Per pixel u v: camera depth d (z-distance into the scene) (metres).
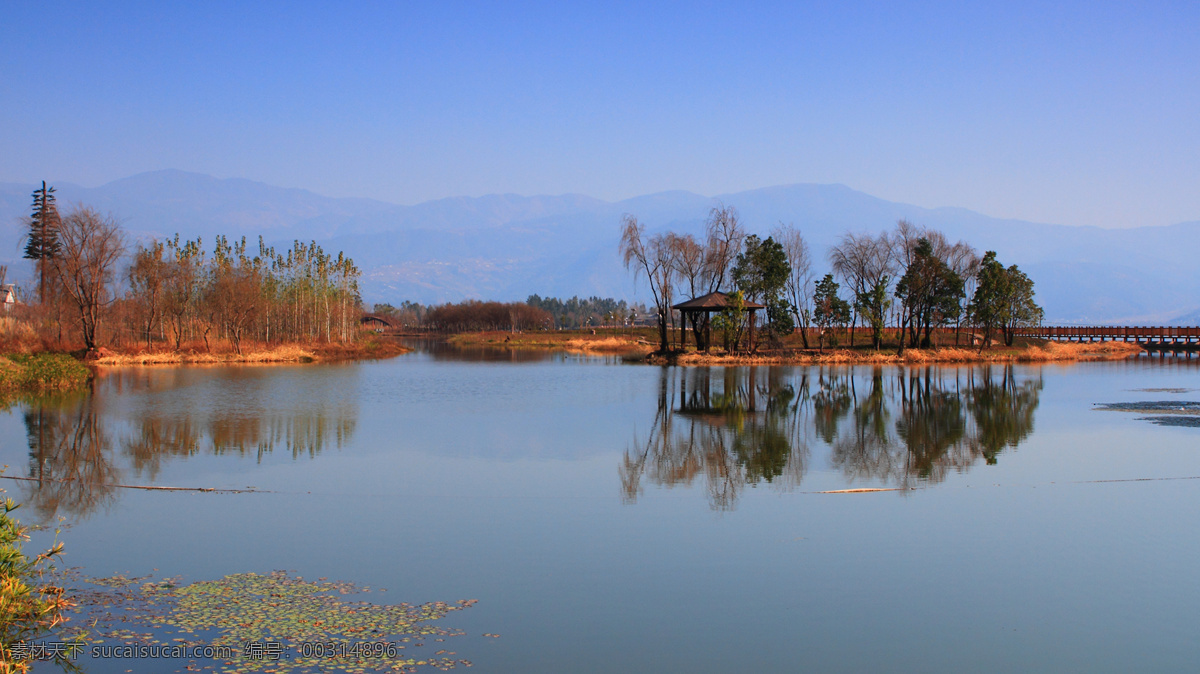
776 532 15.09
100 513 16.06
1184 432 27.23
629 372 53.47
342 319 93.81
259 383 43.59
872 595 12.04
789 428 27.73
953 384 44.69
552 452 22.97
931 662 9.90
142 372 50.12
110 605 11.24
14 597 10.28
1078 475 20.27
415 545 14.12
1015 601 11.86
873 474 20.23
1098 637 10.66
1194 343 88.25
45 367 38.94
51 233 72.88
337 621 10.77
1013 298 81.25
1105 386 44.09
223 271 73.00
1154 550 14.20
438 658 9.76
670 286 70.00
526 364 64.38
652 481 19.27
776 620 11.09
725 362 60.53
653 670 9.56
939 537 14.86
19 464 20.64
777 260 70.81
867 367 58.19
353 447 23.52
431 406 33.47
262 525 15.27
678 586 12.28
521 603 11.52
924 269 70.38
